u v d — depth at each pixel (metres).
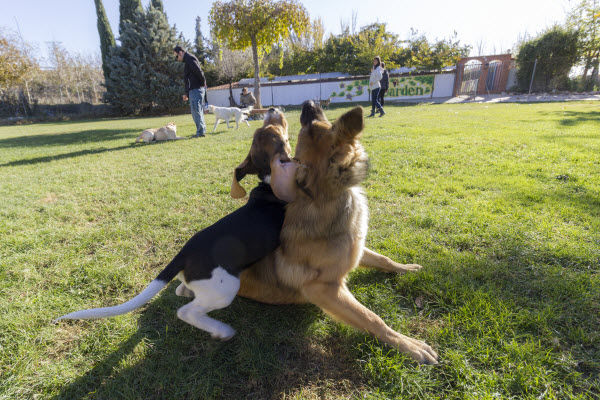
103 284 2.78
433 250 3.07
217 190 4.93
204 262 1.98
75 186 5.49
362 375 1.88
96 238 3.60
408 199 4.25
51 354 2.12
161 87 26.27
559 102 17.98
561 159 5.28
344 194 2.09
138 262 3.09
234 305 2.49
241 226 2.07
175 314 2.40
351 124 1.76
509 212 3.62
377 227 3.59
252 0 15.80
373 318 2.06
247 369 1.94
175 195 4.77
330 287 2.10
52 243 3.51
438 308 2.34
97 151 8.85
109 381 1.91
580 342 1.96
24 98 29.53
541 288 2.40
